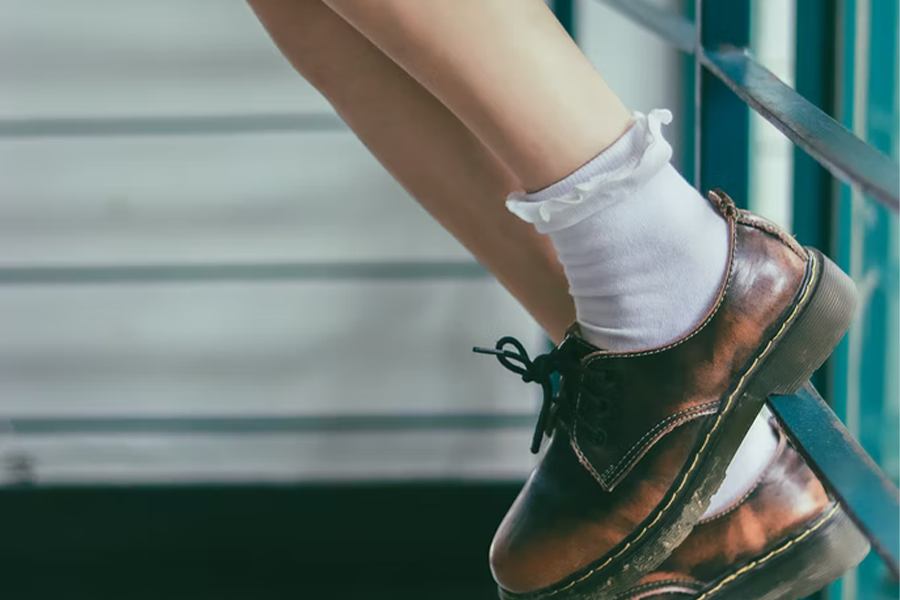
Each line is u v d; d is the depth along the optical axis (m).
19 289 2.64
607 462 1.30
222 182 2.60
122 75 2.54
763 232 1.31
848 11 1.70
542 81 1.24
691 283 1.29
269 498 2.65
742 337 1.29
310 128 2.58
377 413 2.70
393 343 2.66
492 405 2.68
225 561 2.66
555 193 1.26
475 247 1.42
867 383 1.93
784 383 1.30
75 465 2.71
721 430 1.29
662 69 2.56
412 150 1.40
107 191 2.60
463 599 2.49
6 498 2.64
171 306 2.66
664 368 1.29
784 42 2.32
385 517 2.66
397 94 1.39
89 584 2.56
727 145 1.54
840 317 1.31
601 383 1.30
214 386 2.69
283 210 2.61
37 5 2.50
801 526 1.33
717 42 1.51
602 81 1.26
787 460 1.35
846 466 1.20
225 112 2.57
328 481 2.71
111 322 2.66
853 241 1.80
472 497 2.65
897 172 1.17
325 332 2.66
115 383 2.69
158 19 2.52
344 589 2.55
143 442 2.71
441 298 2.64
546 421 1.36
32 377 2.68
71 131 2.57
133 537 2.66
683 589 1.33
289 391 2.69
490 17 1.23
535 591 1.33
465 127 1.39
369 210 2.61
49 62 2.53
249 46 2.54
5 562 2.65
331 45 1.38
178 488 2.65
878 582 1.91
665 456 1.29
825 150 1.21
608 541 1.30
